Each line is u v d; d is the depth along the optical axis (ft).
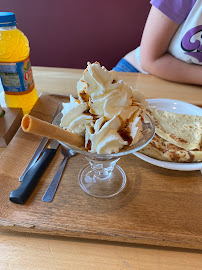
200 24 3.96
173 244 1.90
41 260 1.79
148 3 6.64
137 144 2.02
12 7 6.90
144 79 4.20
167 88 3.97
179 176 2.49
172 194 2.30
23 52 3.30
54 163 2.59
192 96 3.77
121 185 2.38
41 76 4.14
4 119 2.97
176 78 4.12
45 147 2.79
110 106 2.07
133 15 6.89
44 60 7.98
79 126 2.12
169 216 2.08
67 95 3.60
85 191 2.30
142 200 2.24
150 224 2.01
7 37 3.15
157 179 2.46
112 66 7.96
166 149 2.73
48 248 1.88
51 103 3.45
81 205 2.17
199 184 2.40
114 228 1.97
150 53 4.38
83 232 1.93
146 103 2.37
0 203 2.15
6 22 2.91
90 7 6.81
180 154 2.59
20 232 2.01
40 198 2.21
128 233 1.93
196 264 1.80
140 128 2.06
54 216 2.06
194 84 4.13
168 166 2.44
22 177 2.39
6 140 2.82
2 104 3.50
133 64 5.49
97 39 7.43
